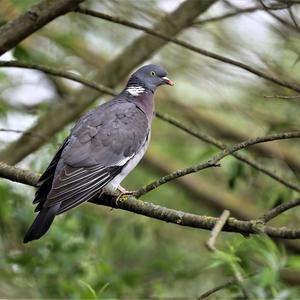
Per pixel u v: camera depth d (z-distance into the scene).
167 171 15.80
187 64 13.27
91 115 10.02
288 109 12.62
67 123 12.31
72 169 9.16
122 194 9.09
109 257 13.71
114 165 9.53
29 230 8.26
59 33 13.79
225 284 8.25
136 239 14.09
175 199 16.33
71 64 14.79
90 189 9.05
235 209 15.52
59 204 8.55
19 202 12.65
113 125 9.86
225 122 15.80
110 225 14.24
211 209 15.84
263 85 12.58
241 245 9.61
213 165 7.88
